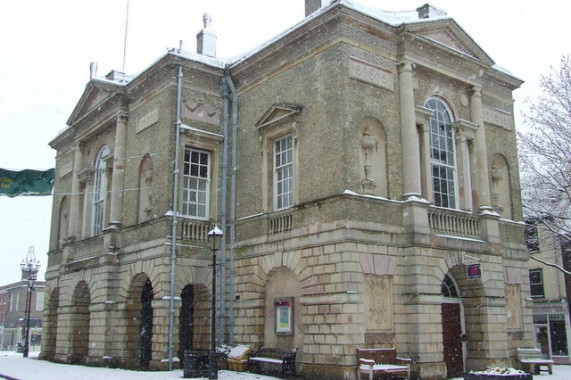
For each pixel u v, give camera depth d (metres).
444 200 21.45
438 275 19.27
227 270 22.33
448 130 22.22
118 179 24.88
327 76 19.36
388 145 19.58
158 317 21.00
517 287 23.03
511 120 24.98
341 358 17.30
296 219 19.66
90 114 27.84
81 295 27.36
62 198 32.09
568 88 25.58
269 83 22.00
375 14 20.67
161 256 21.36
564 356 31.19
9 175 20.09
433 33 21.56
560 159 25.56
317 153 19.27
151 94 23.89
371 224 18.41
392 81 20.27
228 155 23.34
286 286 20.05
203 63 23.14
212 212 22.81
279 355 19.06
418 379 17.81
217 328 21.91
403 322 18.62
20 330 74.69
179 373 19.36
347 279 17.56
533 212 29.28
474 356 20.69
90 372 20.64
